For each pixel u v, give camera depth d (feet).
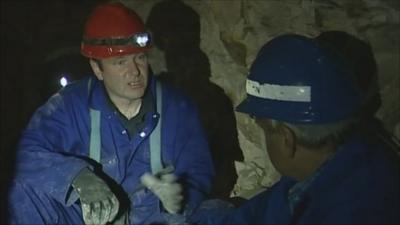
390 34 9.02
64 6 13.38
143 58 8.00
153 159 8.41
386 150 5.05
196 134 8.59
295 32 10.04
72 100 8.32
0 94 12.37
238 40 10.78
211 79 11.09
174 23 11.75
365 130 5.22
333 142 5.00
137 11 12.27
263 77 5.20
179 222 7.93
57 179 7.94
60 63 12.59
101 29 7.91
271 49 5.25
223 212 7.07
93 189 7.78
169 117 8.43
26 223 8.15
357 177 4.82
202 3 11.48
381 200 4.70
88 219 7.76
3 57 12.78
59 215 8.21
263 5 10.47
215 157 10.78
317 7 9.78
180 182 8.40
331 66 5.05
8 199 8.22
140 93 7.98
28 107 12.28
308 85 5.00
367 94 8.96
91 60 8.21
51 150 8.22
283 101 5.08
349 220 4.70
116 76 7.91
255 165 10.44
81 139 8.36
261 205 6.24
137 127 8.34
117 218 8.45
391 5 9.03
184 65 11.42
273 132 5.16
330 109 4.96
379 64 9.03
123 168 8.41
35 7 13.42
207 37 11.30
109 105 8.21
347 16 9.45
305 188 5.17
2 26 13.16
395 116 8.98
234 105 10.71
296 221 5.24
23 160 8.12
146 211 8.53
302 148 5.05
